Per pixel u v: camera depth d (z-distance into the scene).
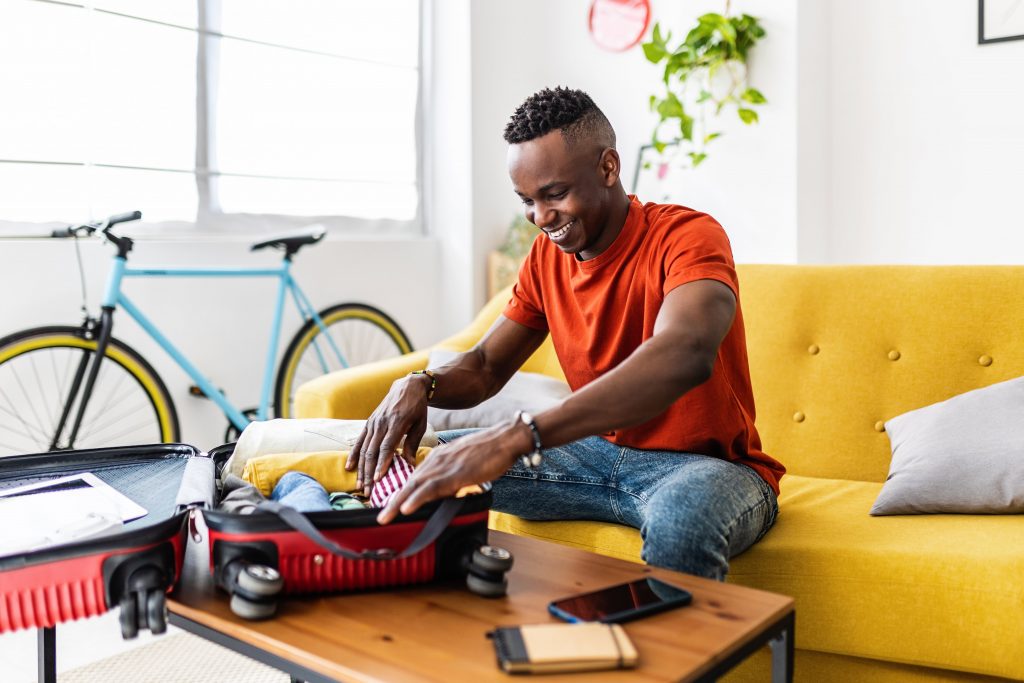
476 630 0.94
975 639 1.31
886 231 3.23
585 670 0.84
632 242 1.46
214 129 3.11
